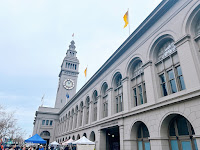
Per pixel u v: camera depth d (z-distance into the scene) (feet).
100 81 77.25
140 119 44.37
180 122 35.37
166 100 36.11
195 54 33.47
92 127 75.20
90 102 84.07
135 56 52.54
